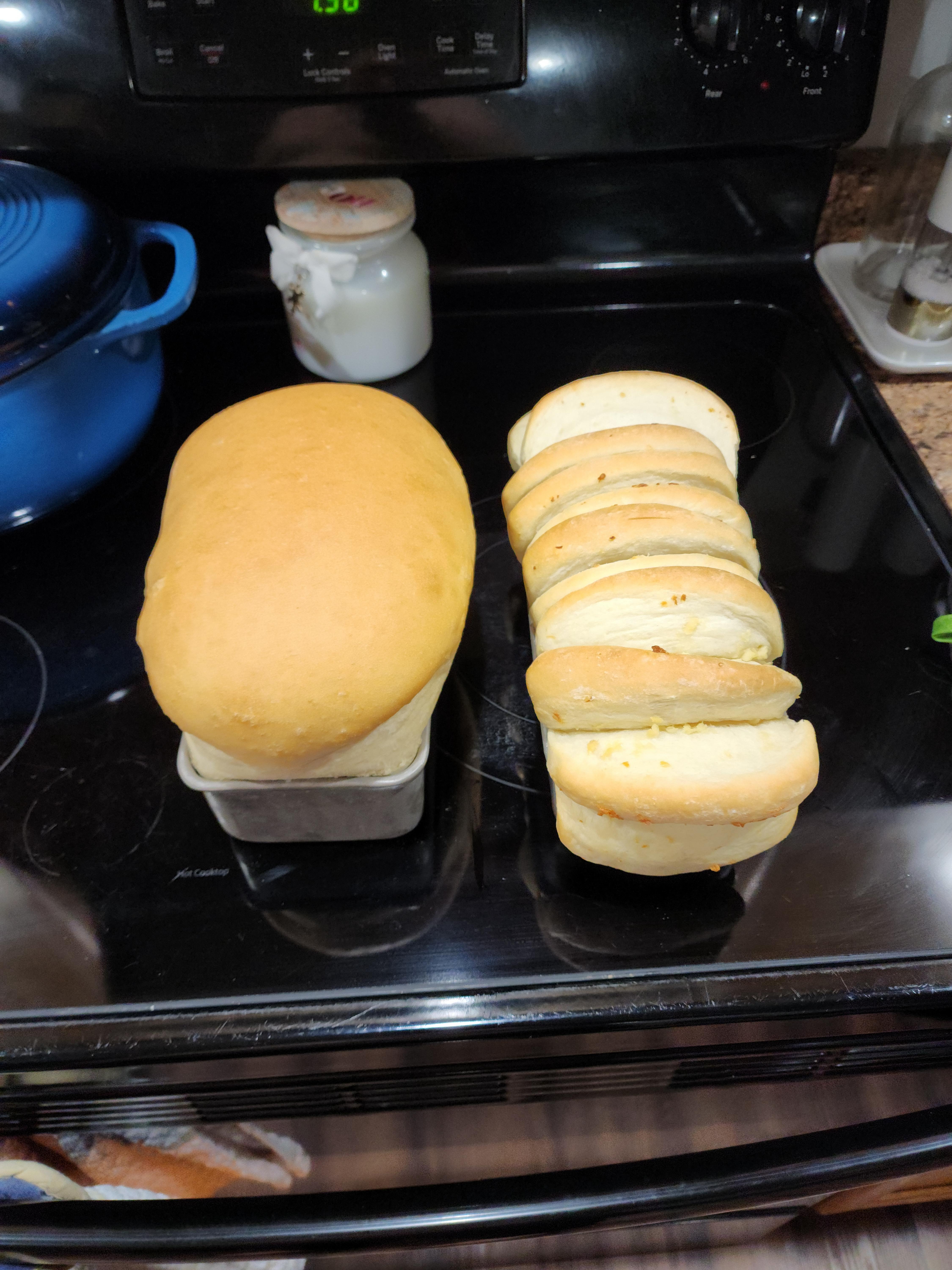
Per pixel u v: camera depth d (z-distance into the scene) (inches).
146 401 26.1
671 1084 18.4
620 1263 34.1
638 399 23.9
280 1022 16.1
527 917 18.0
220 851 19.2
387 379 31.1
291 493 18.0
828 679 21.9
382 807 18.0
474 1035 16.2
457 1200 19.1
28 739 21.2
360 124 26.9
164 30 24.9
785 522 25.7
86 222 23.0
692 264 34.0
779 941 17.4
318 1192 19.8
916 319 29.3
